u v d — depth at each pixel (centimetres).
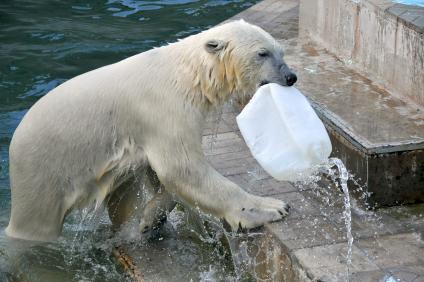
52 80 1486
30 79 1491
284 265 835
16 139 942
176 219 1023
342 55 1222
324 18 1284
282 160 809
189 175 877
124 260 940
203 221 979
